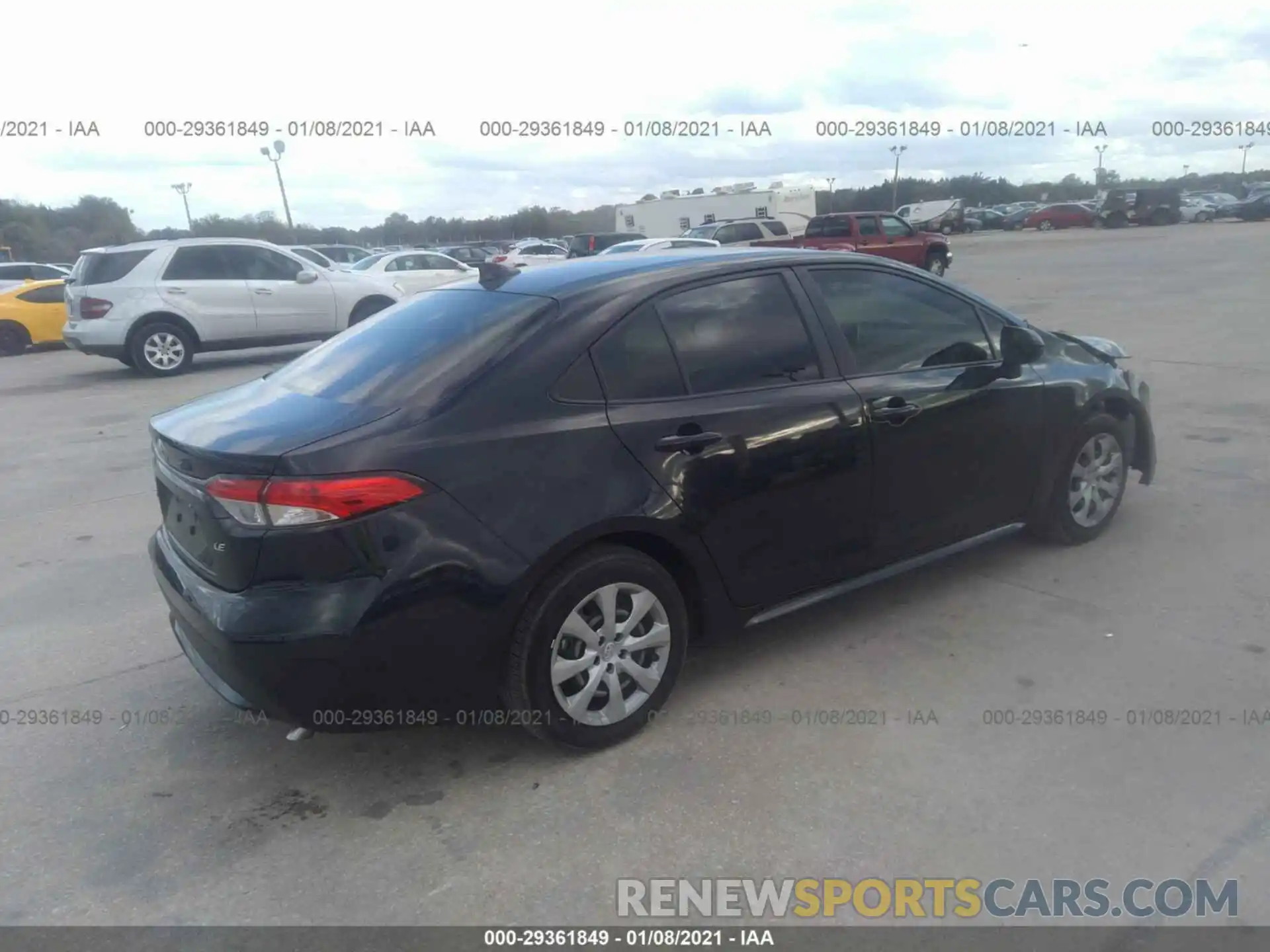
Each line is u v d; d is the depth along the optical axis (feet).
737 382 12.25
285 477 9.62
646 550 11.73
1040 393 15.26
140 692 13.35
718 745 11.44
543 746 11.64
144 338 42.60
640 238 84.23
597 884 9.33
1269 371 31.96
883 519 13.55
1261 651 13.01
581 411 11.00
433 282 66.85
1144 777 10.46
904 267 14.40
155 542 12.28
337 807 10.64
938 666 13.00
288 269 45.75
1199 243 106.01
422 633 10.05
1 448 28.99
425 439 10.12
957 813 10.07
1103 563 16.12
